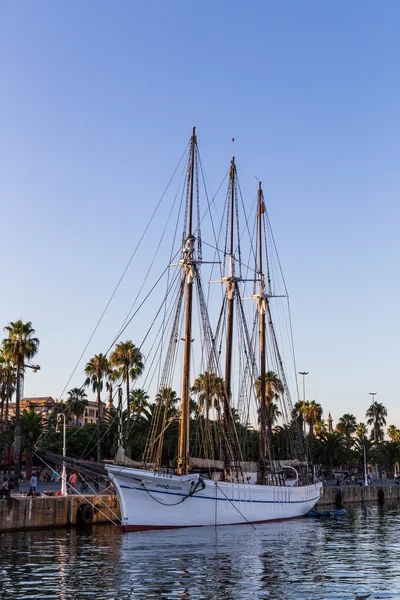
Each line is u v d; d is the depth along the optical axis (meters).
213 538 43.44
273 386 112.19
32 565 31.55
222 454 59.62
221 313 67.19
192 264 56.16
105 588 26.30
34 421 91.44
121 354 101.75
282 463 71.56
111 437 103.31
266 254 79.44
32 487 51.28
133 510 45.22
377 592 25.98
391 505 103.38
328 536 48.06
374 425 190.12
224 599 24.53
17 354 82.75
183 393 52.47
